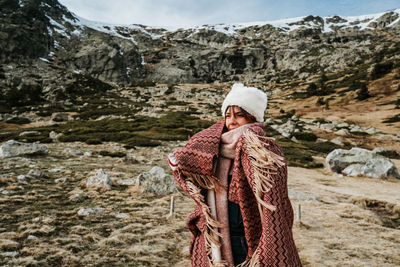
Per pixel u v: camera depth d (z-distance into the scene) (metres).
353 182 21.55
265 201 1.12
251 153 1.18
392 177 23.31
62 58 135.62
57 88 102.12
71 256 5.22
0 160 16.34
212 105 100.25
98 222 7.41
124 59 152.00
